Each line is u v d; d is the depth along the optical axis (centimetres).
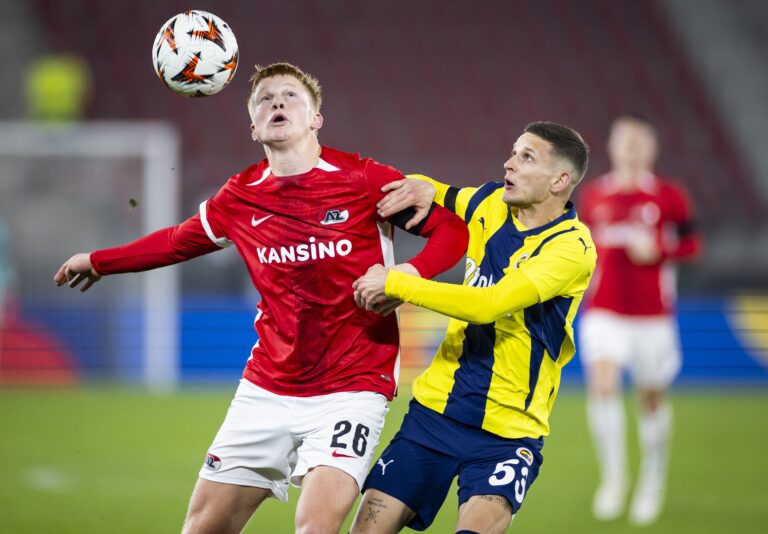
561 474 3297
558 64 8025
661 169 7250
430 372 1692
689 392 5100
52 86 7100
